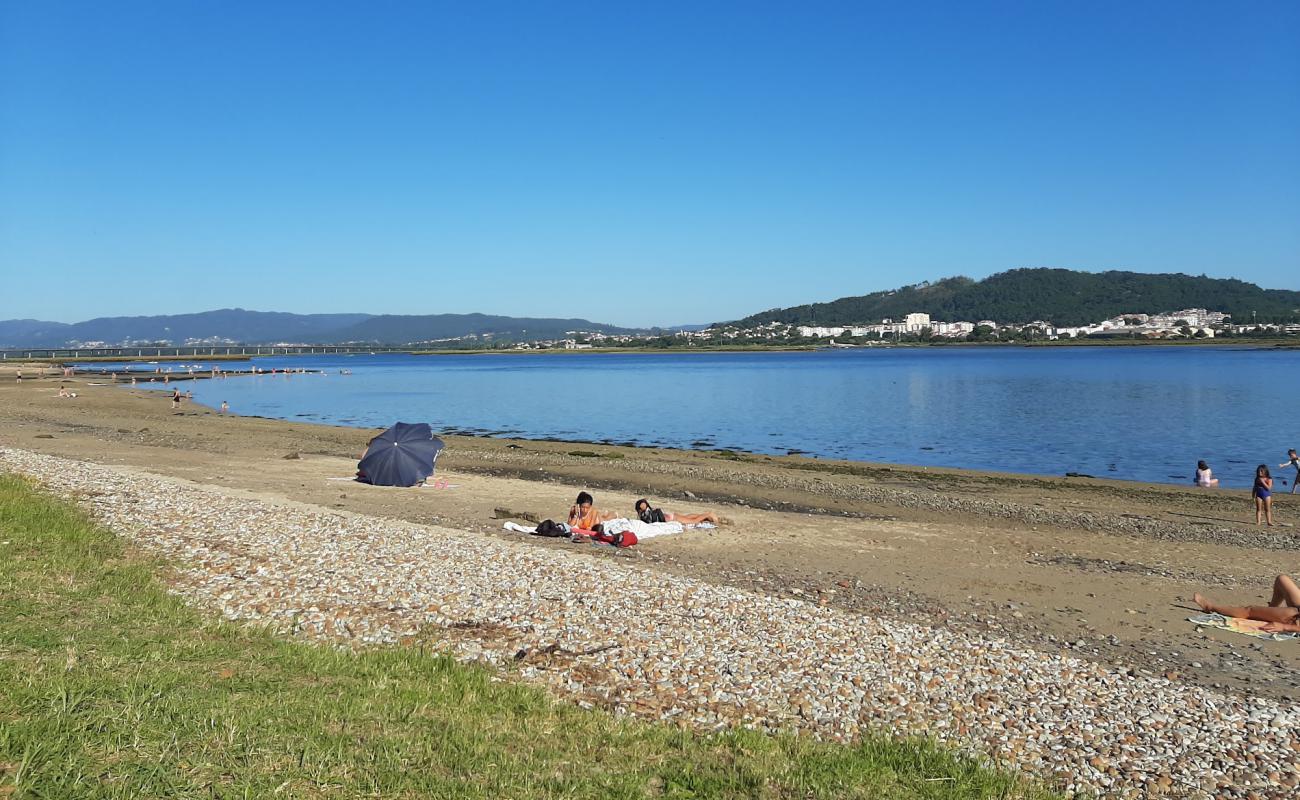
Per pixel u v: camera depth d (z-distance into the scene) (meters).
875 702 9.80
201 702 7.50
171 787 5.85
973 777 7.83
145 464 29.73
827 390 91.50
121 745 6.36
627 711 9.15
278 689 8.26
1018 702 9.98
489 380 122.88
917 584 16.95
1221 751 8.88
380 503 23.73
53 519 15.75
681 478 32.66
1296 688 11.76
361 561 15.09
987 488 31.58
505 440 46.91
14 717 6.58
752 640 11.64
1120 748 8.84
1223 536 23.47
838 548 20.06
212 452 36.59
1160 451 43.00
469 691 8.97
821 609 13.58
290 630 11.01
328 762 6.62
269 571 14.00
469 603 12.77
